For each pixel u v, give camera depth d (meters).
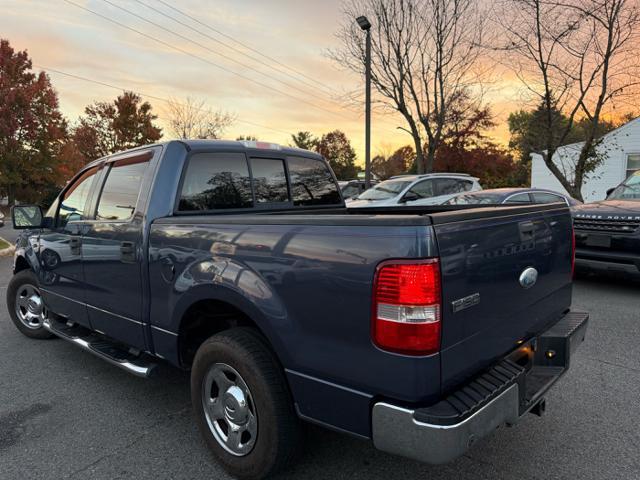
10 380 3.82
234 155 3.41
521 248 2.38
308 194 4.03
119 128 38.88
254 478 2.40
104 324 3.49
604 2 11.34
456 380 1.95
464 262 1.93
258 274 2.25
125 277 3.14
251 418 2.37
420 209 3.80
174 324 2.78
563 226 2.87
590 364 3.98
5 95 32.38
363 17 13.99
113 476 2.52
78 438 2.91
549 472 2.50
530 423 3.03
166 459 2.68
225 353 2.38
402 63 16.36
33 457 2.70
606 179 18.77
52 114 35.25
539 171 21.62
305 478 2.47
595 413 3.15
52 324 4.26
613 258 6.11
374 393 1.90
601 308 5.69
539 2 11.98
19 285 4.81
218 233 2.47
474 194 9.02
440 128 16.59
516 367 2.20
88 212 3.62
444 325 1.83
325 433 2.92
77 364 4.17
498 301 2.20
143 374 3.04
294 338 2.12
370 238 1.85
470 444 1.83
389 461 2.62
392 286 1.78
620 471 2.50
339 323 1.95
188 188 3.10
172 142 3.11
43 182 36.00
